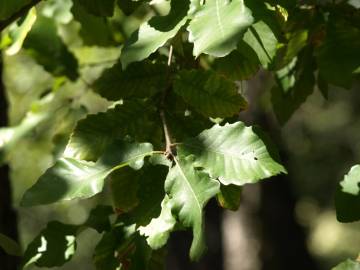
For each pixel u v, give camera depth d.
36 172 4.19
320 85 1.75
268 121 4.91
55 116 2.21
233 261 5.36
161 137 1.50
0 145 2.02
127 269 1.45
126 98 1.55
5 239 1.50
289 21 1.66
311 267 5.39
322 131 8.09
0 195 1.99
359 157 8.28
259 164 1.35
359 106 7.89
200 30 1.32
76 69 2.12
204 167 1.36
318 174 8.41
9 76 3.62
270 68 1.37
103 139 1.47
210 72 1.49
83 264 8.50
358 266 1.38
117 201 1.50
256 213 5.35
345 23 1.61
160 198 1.38
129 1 1.56
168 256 4.71
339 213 1.43
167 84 1.52
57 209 6.32
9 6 1.51
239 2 1.32
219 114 1.51
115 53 2.98
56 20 2.06
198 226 1.30
